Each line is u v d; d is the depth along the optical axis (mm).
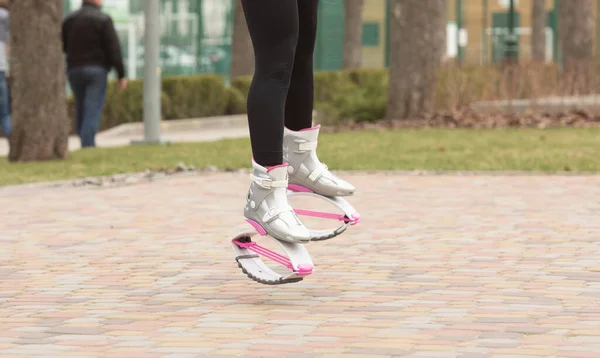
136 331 5465
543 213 9688
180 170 14070
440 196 11078
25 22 15812
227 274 7043
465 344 5074
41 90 15797
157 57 18969
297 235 5727
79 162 15461
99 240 8625
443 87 23250
